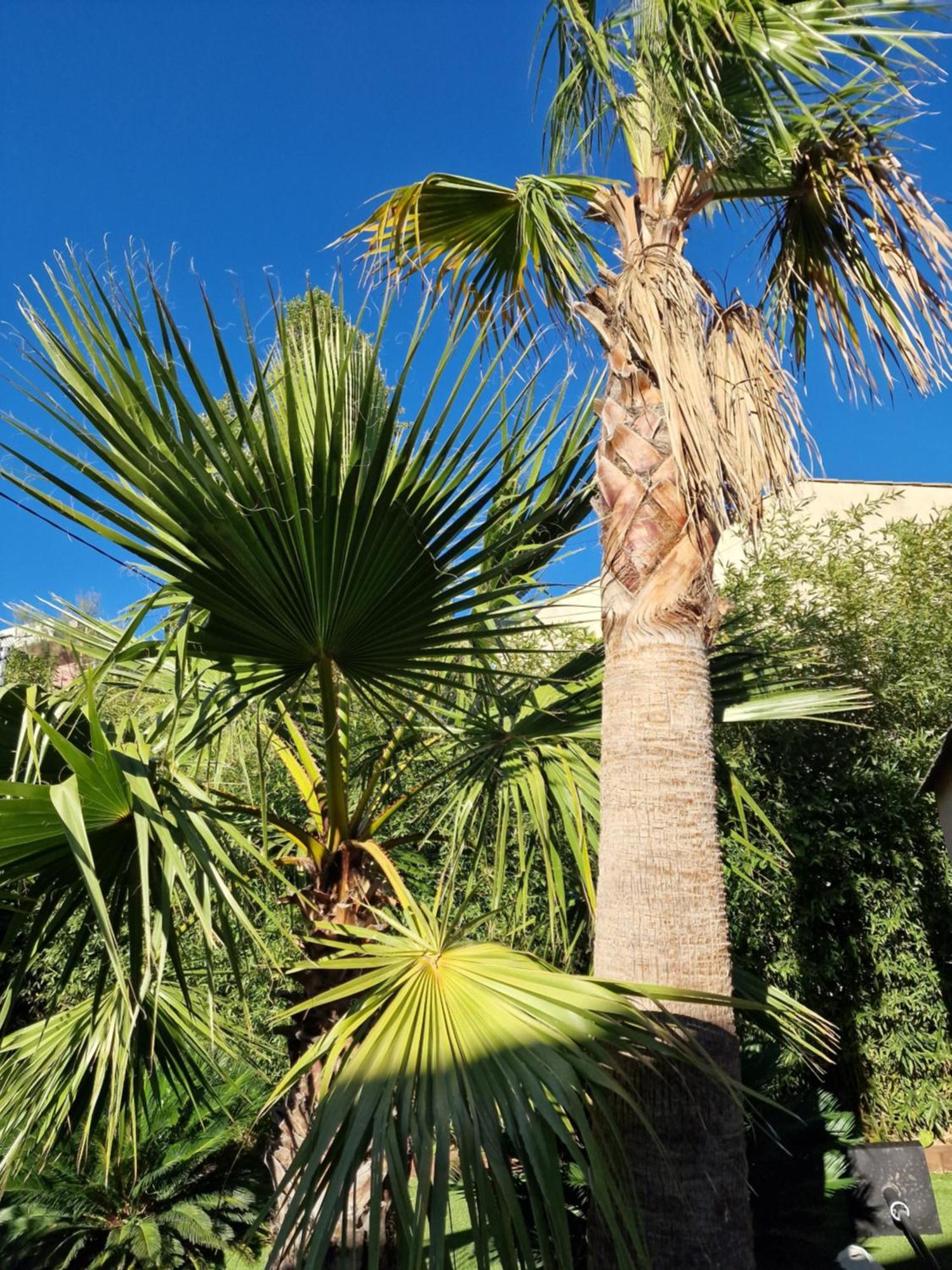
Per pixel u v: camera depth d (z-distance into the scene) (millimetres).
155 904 2527
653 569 2734
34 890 2400
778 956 6012
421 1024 2012
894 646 6203
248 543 2330
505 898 5594
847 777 5992
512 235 4059
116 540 2355
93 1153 5066
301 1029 2943
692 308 2861
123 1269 4793
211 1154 5254
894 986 6020
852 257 3486
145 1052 3326
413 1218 1725
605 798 2693
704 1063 2242
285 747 3416
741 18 3051
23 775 2633
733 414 2955
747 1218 2309
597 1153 1726
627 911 2525
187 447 2166
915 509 9367
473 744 3605
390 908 3328
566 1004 2000
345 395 2186
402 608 2615
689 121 3051
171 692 3480
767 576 6531
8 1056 3371
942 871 6102
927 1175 4902
